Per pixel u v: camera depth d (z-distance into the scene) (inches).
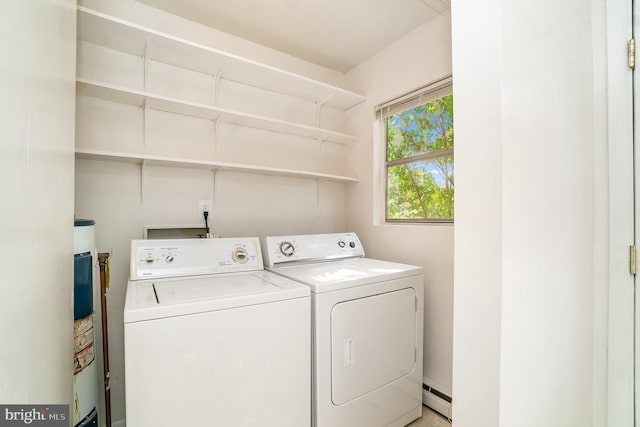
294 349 50.2
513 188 31.9
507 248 31.2
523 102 33.3
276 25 78.8
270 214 90.8
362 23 78.0
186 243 63.9
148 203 72.5
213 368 43.1
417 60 80.4
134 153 69.0
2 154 13.6
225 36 81.8
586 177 45.5
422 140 83.6
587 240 45.8
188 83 76.5
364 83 97.2
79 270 48.5
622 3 43.8
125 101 68.2
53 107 24.5
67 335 30.8
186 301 42.8
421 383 69.1
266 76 80.4
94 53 65.5
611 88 44.8
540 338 36.7
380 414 60.8
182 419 40.8
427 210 82.2
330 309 53.9
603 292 45.7
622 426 43.6
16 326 15.3
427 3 70.4
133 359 38.0
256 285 53.7
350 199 103.5
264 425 47.0
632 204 43.3
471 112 33.4
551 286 38.4
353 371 56.6
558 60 39.6
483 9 32.0
